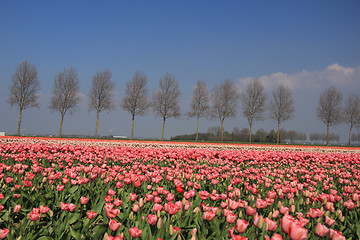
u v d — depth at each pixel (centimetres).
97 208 395
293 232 224
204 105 3591
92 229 354
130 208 404
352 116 3762
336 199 447
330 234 271
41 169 609
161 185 557
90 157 867
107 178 511
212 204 456
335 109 3650
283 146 2806
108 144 2572
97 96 3447
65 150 1164
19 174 559
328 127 3675
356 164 1220
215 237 308
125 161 855
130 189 502
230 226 332
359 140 5444
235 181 553
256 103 3684
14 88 3222
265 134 5362
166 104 3484
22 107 3250
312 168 970
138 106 3444
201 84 3641
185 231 322
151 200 432
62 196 439
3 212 375
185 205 343
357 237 345
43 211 346
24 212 400
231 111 3625
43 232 310
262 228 281
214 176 580
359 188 652
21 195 418
